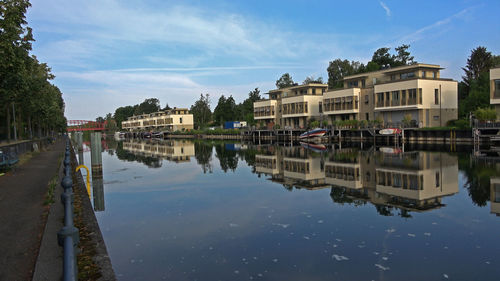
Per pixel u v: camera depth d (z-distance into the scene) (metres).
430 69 45.78
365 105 52.31
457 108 46.62
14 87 17.28
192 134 98.00
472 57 66.50
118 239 9.00
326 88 66.00
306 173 20.06
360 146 41.53
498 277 6.57
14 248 6.52
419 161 23.95
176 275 6.84
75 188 14.09
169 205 12.70
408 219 10.43
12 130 40.22
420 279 6.56
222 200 13.42
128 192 15.27
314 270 7.00
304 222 10.27
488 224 9.80
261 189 15.59
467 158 25.14
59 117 62.84
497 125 35.06
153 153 38.22
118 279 6.68
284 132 62.53
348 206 12.12
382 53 71.69
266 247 8.28
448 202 12.41
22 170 18.09
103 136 125.88
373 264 7.25
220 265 7.28
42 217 8.74
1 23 14.63
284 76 104.31
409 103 44.19
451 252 7.82
